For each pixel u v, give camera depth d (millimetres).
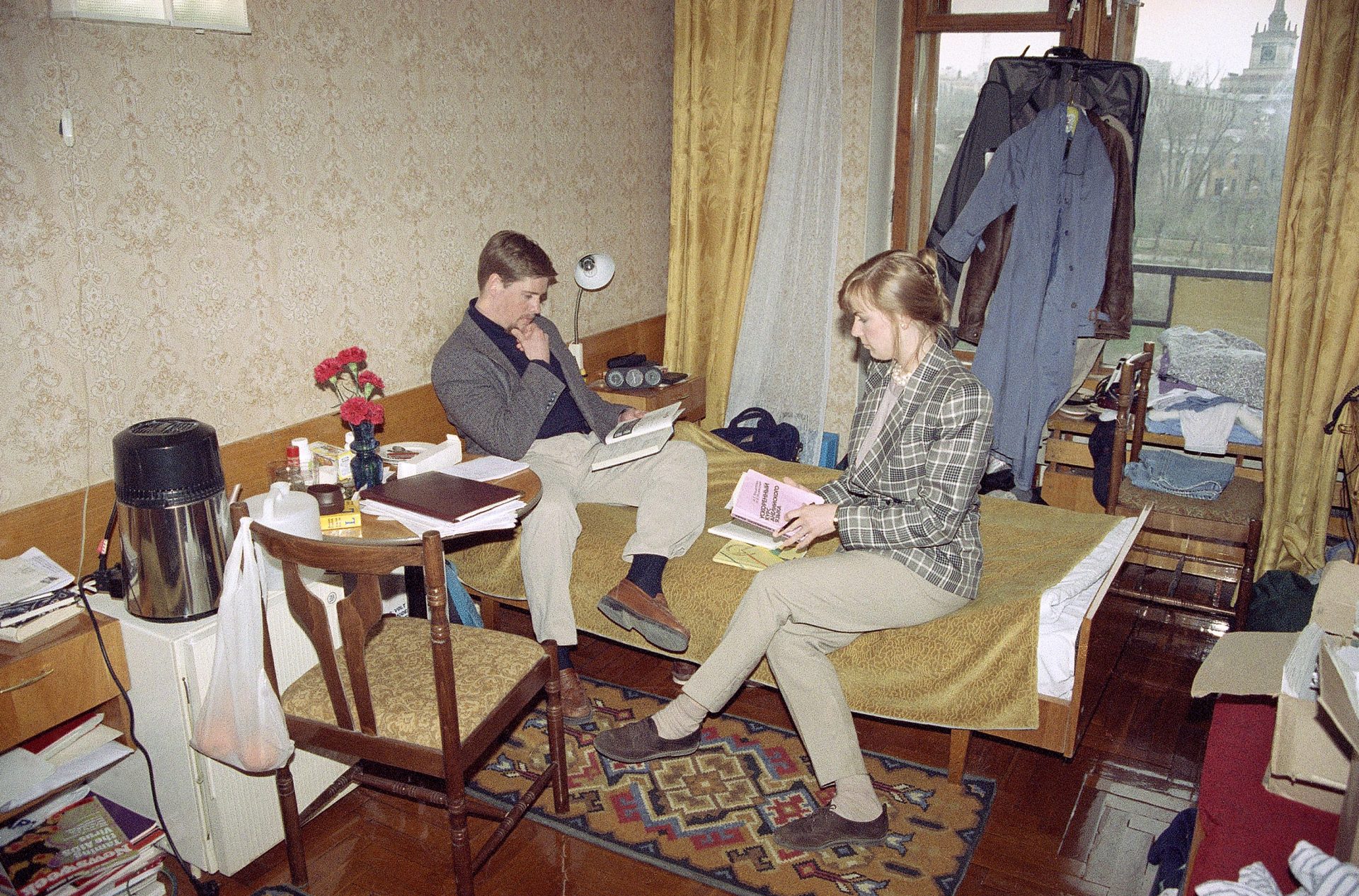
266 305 2641
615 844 2229
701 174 4102
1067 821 2324
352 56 2760
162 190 2338
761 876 2129
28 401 2150
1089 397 3902
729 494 3166
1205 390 3709
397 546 1749
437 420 3270
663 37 4168
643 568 2559
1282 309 3414
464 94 3170
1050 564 2533
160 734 2031
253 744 1897
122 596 2107
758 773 2486
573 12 3594
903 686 2340
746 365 4316
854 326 2312
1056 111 3580
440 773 1919
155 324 2373
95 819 1985
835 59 3883
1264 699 1805
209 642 1961
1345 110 3199
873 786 2293
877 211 4328
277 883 2125
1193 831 1761
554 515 2584
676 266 4230
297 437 2727
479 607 3014
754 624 2254
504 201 3420
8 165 2041
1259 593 3154
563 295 3795
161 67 2289
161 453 1940
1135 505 3365
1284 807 1499
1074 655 2244
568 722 2699
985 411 2166
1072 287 3670
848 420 4527
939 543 2211
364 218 2885
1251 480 3541
